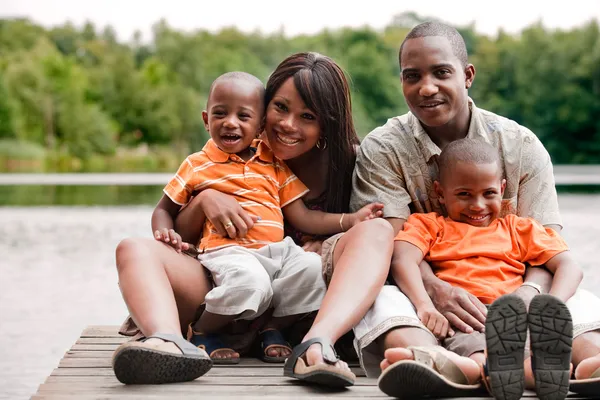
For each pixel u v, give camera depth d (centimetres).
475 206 263
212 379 227
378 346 232
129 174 3697
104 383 225
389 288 244
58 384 223
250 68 5291
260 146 284
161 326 221
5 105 4303
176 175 280
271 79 281
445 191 269
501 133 280
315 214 283
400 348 203
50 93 4522
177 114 4950
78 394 210
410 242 261
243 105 273
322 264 255
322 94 276
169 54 5291
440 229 268
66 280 638
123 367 213
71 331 461
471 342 225
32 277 652
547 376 197
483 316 235
